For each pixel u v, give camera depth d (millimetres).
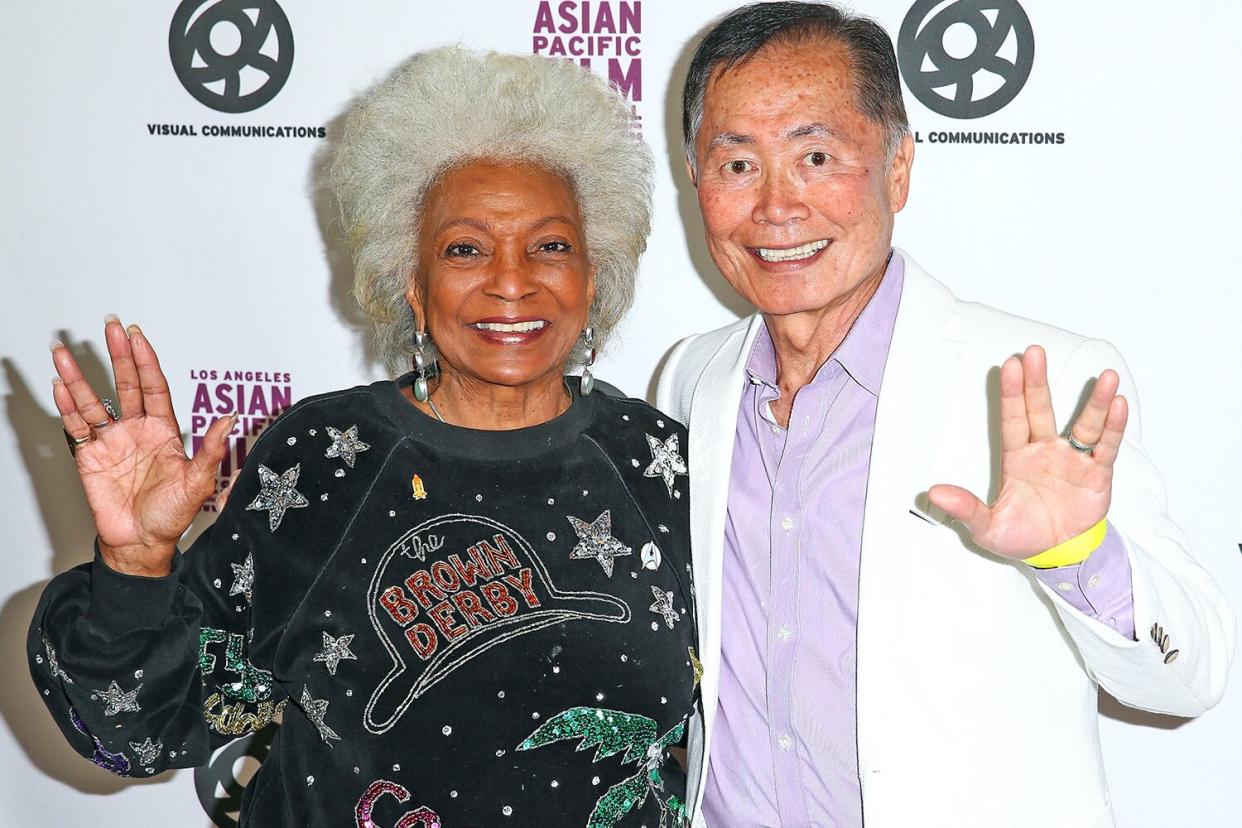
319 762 1225
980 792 1266
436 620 1212
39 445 2209
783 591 1384
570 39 2006
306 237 2100
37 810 2287
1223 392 1917
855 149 1315
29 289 2172
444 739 1199
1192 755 1989
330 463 1270
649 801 1318
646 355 2072
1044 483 1045
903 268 1434
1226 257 1891
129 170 2125
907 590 1275
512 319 1245
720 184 1355
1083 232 1931
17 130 2139
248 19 2064
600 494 1328
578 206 1318
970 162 1946
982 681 1274
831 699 1363
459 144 1265
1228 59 1856
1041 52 1905
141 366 1103
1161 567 1149
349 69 2053
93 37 2104
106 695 1138
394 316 1379
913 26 1929
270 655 1231
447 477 1273
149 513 1091
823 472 1376
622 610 1277
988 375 1305
